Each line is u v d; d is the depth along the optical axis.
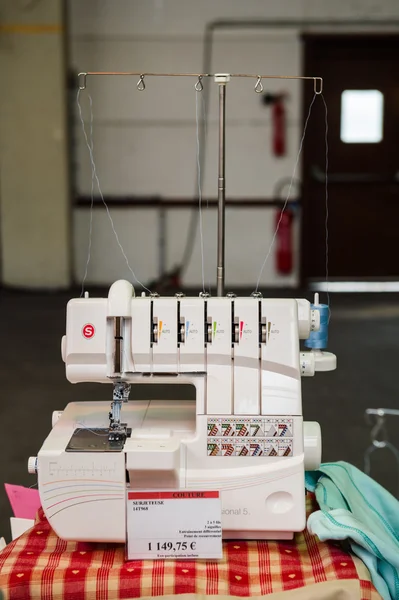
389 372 5.20
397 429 4.19
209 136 7.62
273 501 1.55
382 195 7.80
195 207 7.72
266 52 7.53
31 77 7.35
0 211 7.61
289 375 1.57
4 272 7.73
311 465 1.59
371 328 6.36
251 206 7.74
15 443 3.96
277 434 1.55
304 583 1.44
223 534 1.58
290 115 7.62
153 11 7.43
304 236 7.78
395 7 7.46
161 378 1.58
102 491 1.49
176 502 1.52
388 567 1.52
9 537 2.98
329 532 1.51
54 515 1.50
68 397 4.70
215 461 1.54
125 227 7.77
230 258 7.84
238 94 7.57
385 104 7.64
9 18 7.25
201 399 1.56
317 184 7.79
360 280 7.95
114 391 1.60
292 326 1.57
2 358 5.51
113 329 1.58
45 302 7.28
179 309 1.58
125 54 7.50
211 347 1.56
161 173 7.70
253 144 7.66
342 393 4.79
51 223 7.61
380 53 7.58
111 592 1.42
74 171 7.68
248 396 1.56
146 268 7.84
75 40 7.46
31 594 1.42
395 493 3.41
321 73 7.61
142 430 1.58
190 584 1.43
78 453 1.48
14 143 7.48
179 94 7.56
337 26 7.48
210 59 7.53
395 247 7.90
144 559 1.52
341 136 7.69
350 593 1.38
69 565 1.48
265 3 7.45
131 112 7.58
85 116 7.57
